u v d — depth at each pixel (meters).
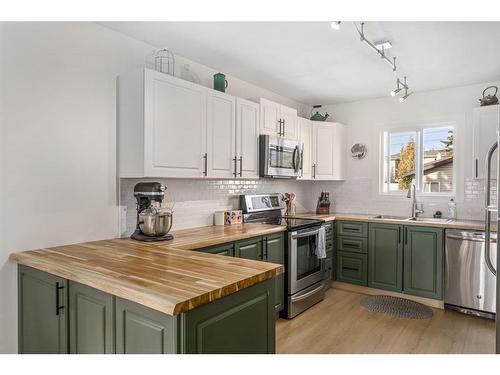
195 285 1.32
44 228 2.06
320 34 2.45
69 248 2.05
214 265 1.64
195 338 1.22
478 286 3.12
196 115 2.59
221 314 1.34
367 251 3.80
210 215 3.20
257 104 3.24
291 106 4.39
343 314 3.21
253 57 2.89
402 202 4.13
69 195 2.17
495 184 3.46
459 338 2.68
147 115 2.25
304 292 3.29
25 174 1.97
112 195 2.40
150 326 1.25
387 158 4.35
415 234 3.49
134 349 1.31
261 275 1.50
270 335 1.62
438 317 3.13
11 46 1.91
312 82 3.62
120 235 2.45
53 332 1.68
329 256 3.90
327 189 4.70
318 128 4.23
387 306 3.41
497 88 3.52
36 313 1.78
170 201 2.83
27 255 1.85
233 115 2.96
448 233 3.29
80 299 1.54
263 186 3.94
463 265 3.21
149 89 2.27
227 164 2.89
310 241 3.45
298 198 4.65
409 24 2.27
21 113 1.95
